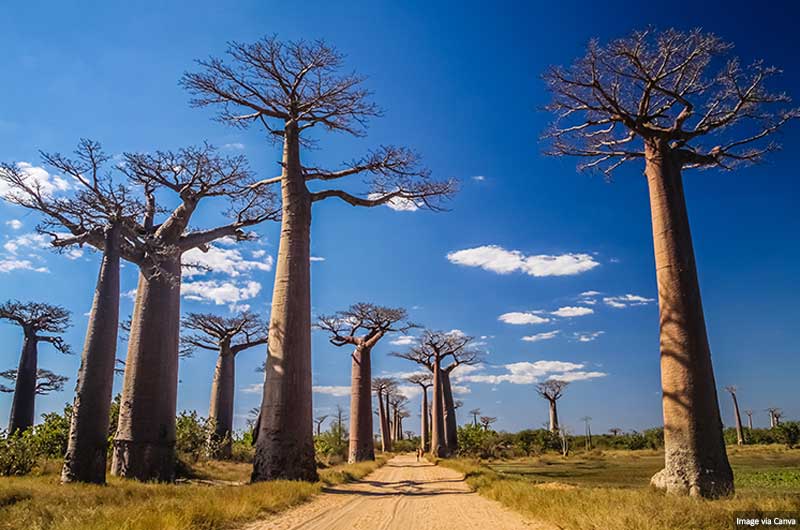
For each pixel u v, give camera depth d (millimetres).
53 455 18359
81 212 14094
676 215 12328
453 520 8680
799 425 48969
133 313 16516
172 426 16219
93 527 6340
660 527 6414
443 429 40375
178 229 17094
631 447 55344
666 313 11844
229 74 17641
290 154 18219
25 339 31109
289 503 10734
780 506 7715
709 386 11195
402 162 19500
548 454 51562
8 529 6957
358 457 32781
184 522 7016
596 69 13211
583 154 14555
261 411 16047
